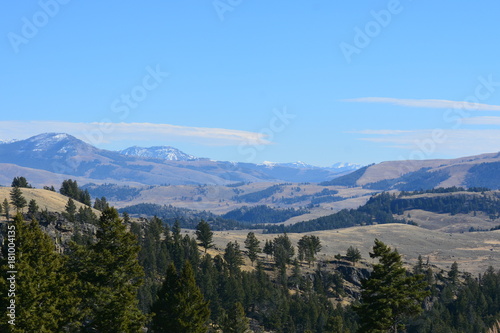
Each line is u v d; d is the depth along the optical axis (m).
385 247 50.47
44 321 39.78
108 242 48.78
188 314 56.78
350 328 141.50
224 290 139.25
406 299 48.41
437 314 158.25
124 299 46.59
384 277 49.69
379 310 48.41
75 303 43.81
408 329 150.00
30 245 43.56
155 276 145.88
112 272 47.62
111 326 46.06
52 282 42.62
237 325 98.12
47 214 144.38
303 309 147.12
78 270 47.84
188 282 58.69
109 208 49.16
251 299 145.25
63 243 127.44
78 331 46.22
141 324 48.22
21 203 151.25
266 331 137.25
